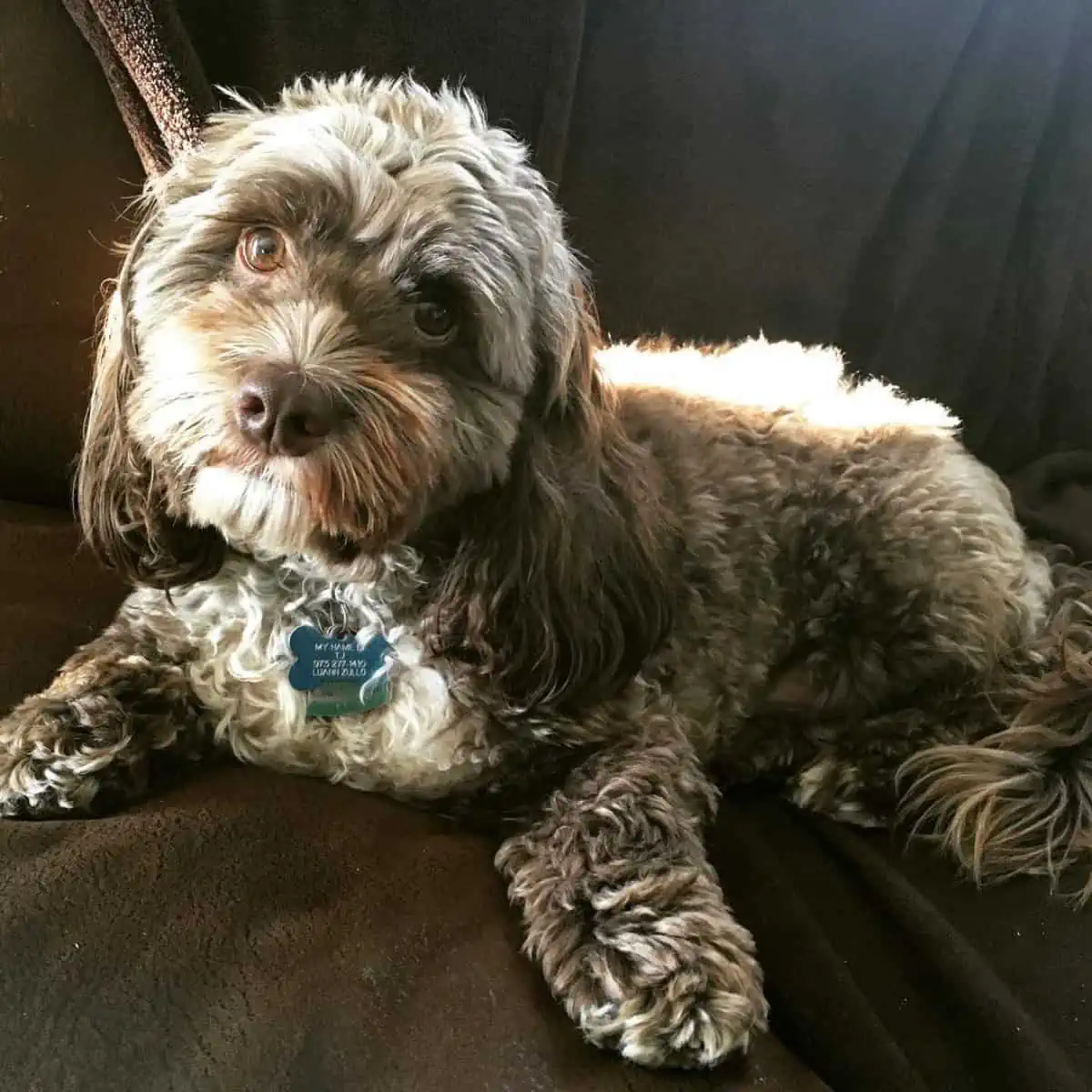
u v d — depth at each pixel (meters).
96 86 0.52
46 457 0.57
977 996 0.39
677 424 0.56
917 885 0.46
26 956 0.32
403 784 0.45
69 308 0.55
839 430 0.57
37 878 0.34
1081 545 0.67
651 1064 0.33
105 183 0.54
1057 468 0.73
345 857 0.38
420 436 0.38
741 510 0.54
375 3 0.53
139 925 0.33
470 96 0.49
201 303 0.40
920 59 0.63
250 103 0.49
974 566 0.55
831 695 0.56
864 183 0.65
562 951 0.36
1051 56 0.67
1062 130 0.70
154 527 0.44
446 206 0.40
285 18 0.52
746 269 0.64
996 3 0.65
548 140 0.57
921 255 0.68
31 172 0.52
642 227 0.61
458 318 0.42
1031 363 0.73
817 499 0.55
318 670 0.44
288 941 0.34
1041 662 0.56
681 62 0.59
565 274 0.46
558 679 0.46
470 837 0.43
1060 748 0.49
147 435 0.40
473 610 0.45
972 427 0.73
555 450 0.46
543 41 0.56
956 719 0.54
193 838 0.37
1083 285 0.73
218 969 0.32
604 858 0.40
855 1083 0.37
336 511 0.38
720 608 0.53
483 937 0.36
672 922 0.37
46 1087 0.29
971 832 0.47
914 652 0.54
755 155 0.62
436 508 0.43
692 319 0.64
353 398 0.37
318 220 0.40
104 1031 0.30
